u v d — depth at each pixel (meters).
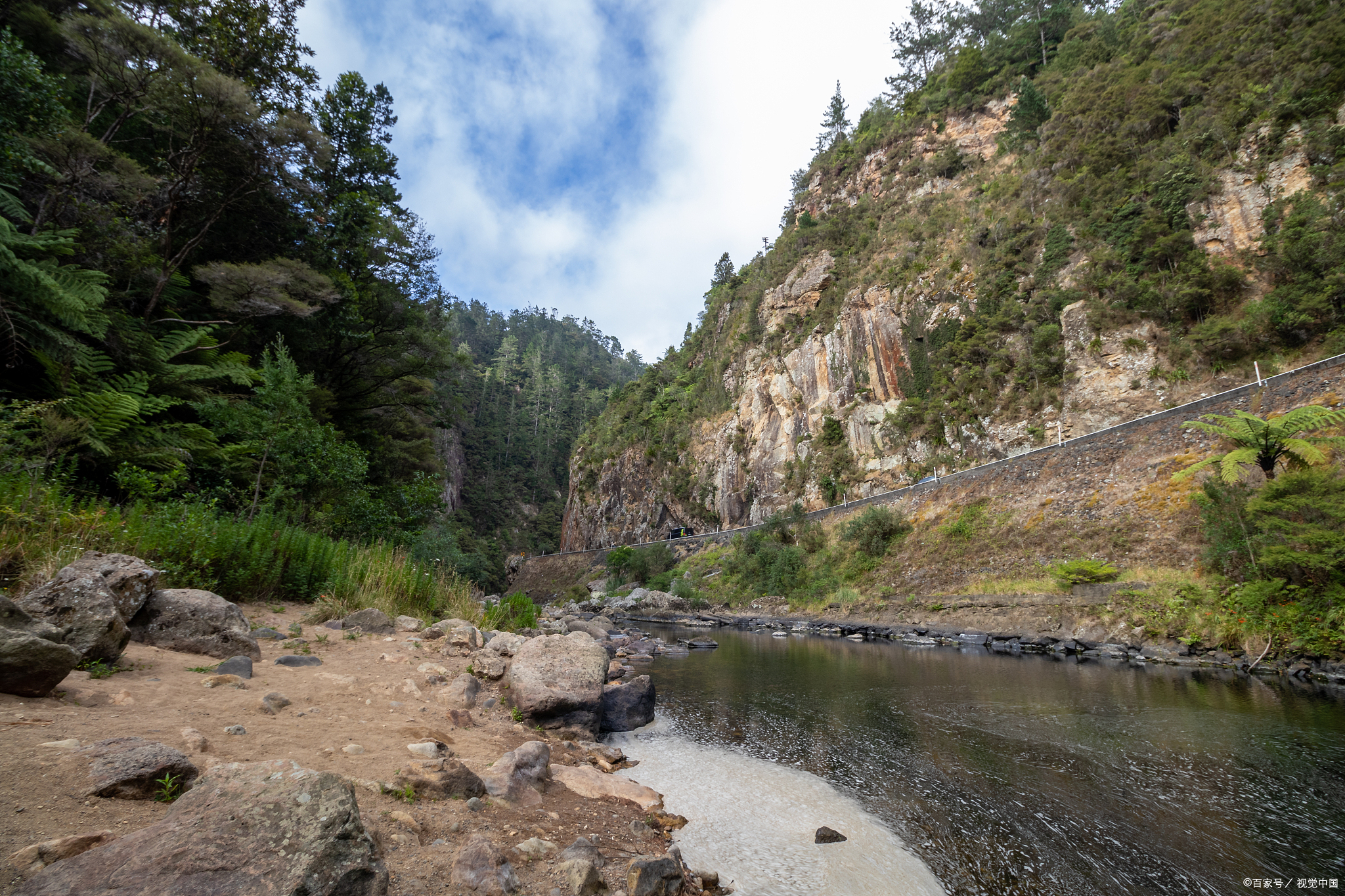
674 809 4.85
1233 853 4.14
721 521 54.28
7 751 2.48
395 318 22.67
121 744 2.67
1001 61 55.94
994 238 39.06
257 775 2.26
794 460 47.56
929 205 49.66
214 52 16.59
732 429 55.91
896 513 27.89
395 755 3.80
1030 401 31.31
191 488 11.27
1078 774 5.81
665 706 9.20
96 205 12.69
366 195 21.72
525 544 81.56
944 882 3.76
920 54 71.31
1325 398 15.32
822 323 49.16
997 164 46.84
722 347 68.62
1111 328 27.56
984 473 25.28
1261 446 14.07
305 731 3.88
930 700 9.45
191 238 16.66
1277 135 25.58
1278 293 22.56
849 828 4.57
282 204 17.95
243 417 12.42
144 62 13.92
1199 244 26.62
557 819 3.83
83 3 13.87
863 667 13.26
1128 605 14.88
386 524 15.48
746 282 73.62
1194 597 13.45
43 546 5.73
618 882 3.01
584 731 6.52
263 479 12.45
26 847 1.83
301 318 18.09
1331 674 10.06
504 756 4.35
